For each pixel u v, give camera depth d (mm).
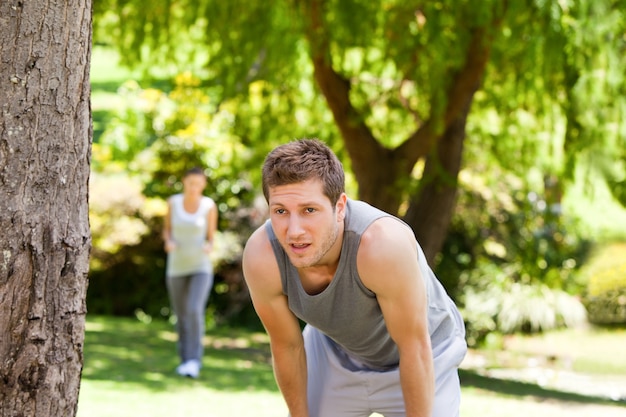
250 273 2830
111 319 11156
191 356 6945
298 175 2451
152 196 11922
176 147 11852
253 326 12008
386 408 3219
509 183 11938
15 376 2348
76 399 2504
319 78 8555
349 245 2676
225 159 11688
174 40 9242
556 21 6875
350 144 8867
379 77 8820
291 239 2498
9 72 2314
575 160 7602
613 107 7203
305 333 3432
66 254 2410
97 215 11320
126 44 8891
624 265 13695
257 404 5934
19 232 2326
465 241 12797
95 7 8523
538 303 12836
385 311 2756
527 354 11797
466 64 8086
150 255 11898
